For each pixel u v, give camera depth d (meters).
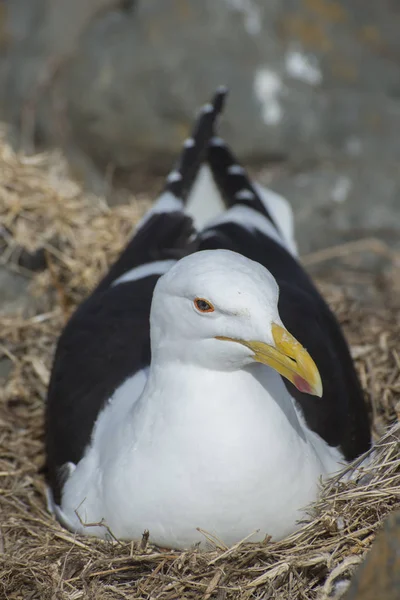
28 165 8.29
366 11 11.28
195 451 5.05
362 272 9.39
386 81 11.03
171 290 4.95
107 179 10.80
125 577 5.36
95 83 10.83
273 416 5.10
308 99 10.69
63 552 5.53
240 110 10.55
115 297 6.45
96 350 6.11
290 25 11.01
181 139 10.73
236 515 5.16
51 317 7.77
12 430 6.99
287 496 5.20
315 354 5.92
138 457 5.23
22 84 11.09
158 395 5.16
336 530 5.26
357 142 10.59
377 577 4.41
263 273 4.90
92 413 5.84
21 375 7.43
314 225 9.85
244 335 4.81
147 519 5.27
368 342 7.50
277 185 10.29
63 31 11.33
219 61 10.71
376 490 5.26
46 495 6.39
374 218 9.84
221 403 5.02
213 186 7.63
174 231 6.90
